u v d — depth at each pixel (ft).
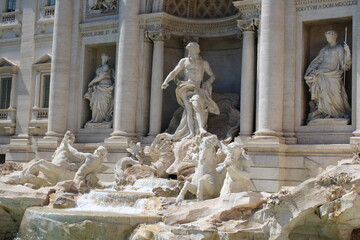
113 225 73.41
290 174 97.45
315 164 95.45
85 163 100.58
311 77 99.14
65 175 104.47
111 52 129.18
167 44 123.34
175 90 113.70
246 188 78.54
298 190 69.77
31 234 79.82
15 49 142.61
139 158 108.99
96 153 102.58
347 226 71.26
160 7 117.39
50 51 136.36
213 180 83.92
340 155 93.45
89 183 99.81
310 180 69.77
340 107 97.76
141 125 117.19
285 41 101.45
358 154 86.07
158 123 116.16
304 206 69.05
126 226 73.61
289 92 100.37
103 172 115.14
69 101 127.44
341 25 101.81
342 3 97.76
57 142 124.16
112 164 114.32
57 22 128.06
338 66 97.86
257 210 71.82
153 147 109.09
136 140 115.96
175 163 104.68
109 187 101.40
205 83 112.68
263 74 100.01
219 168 85.92
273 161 96.27
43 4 138.72
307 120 101.09
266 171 96.53
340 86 97.50
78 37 127.85
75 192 94.89
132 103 116.67
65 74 127.34
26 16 140.67
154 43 117.80
